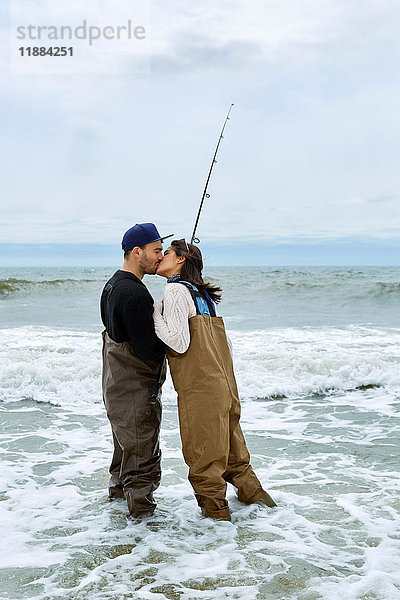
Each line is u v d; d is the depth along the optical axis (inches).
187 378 125.1
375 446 183.6
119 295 122.6
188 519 129.0
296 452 178.2
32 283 773.3
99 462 169.8
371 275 1374.3
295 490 147.1
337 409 231.1
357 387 266.2
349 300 681.6
